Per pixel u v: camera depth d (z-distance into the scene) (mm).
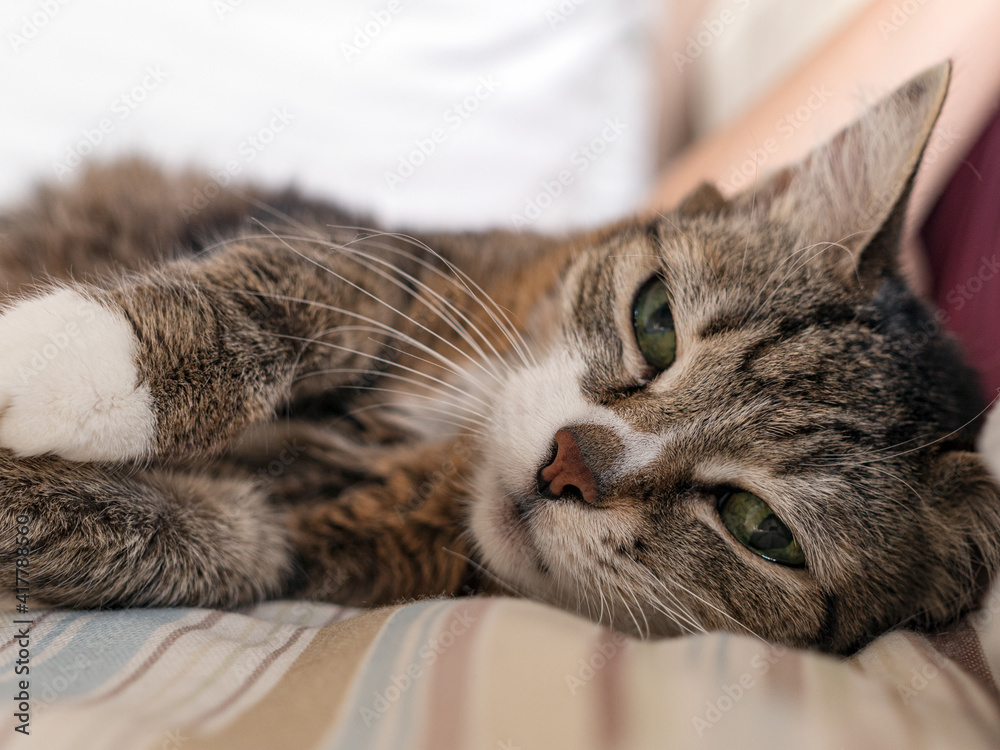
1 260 247
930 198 244
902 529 196
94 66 298
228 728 136
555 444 206
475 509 216
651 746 137
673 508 202
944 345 219
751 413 202
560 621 165
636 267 221
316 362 209
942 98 207
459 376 233
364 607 206
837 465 198
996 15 249
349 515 215
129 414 179
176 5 312
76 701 138
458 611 165
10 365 174
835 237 220
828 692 148
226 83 315
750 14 368
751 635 194
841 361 204
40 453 176
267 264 203
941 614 193
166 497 188
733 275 212
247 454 208
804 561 198
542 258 256
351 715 141
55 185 269
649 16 383
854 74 273
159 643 157
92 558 178
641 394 208
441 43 351
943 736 143
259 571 198
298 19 327
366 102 333
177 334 186
